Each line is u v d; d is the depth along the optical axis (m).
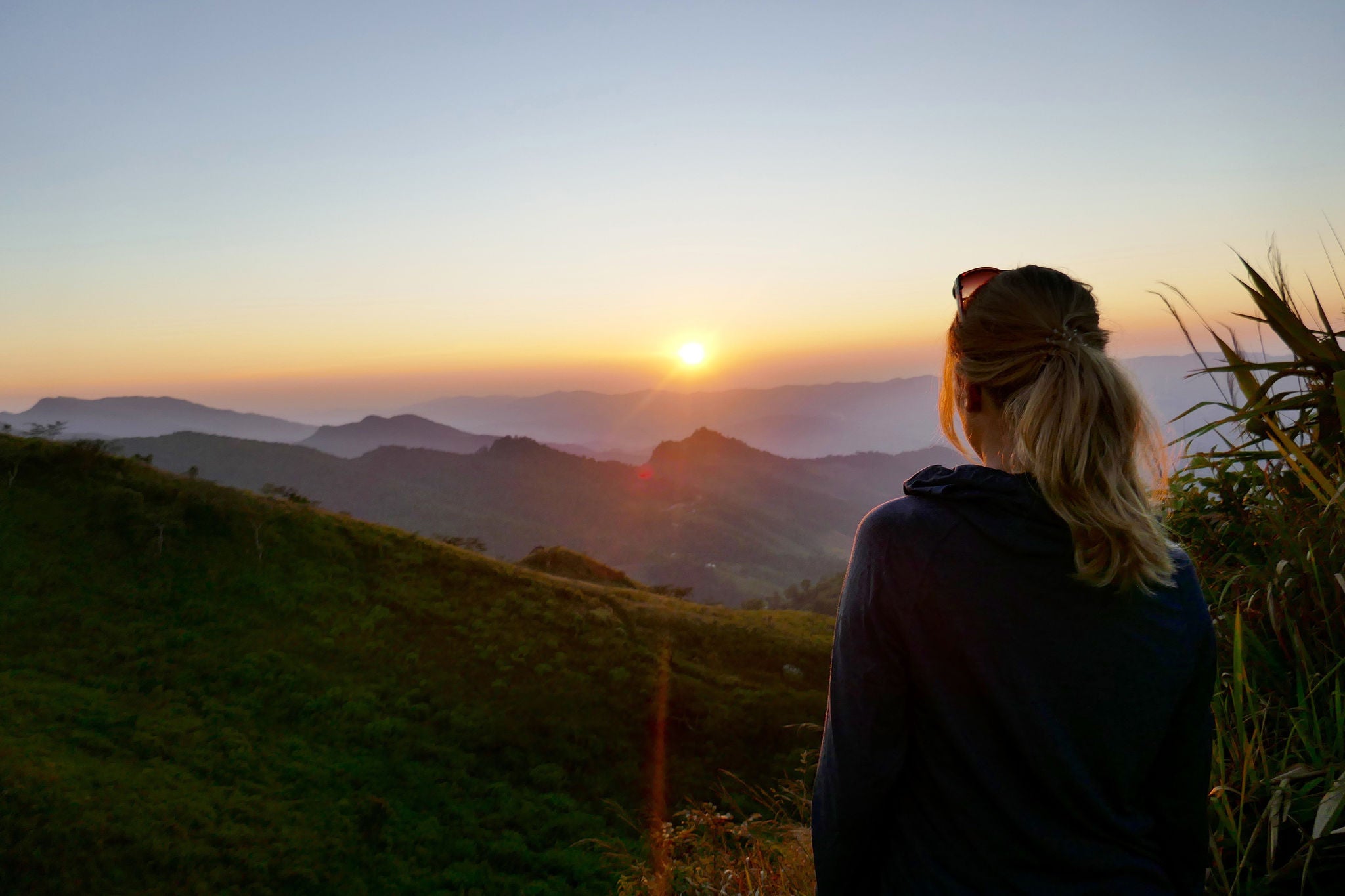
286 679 40.66
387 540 58.75
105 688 37.25
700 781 36.62
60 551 46.34
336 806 31.58
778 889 2.13
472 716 40.44
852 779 0.80
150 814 27.77
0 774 27.52
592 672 46.34
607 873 28.55
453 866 28.84
